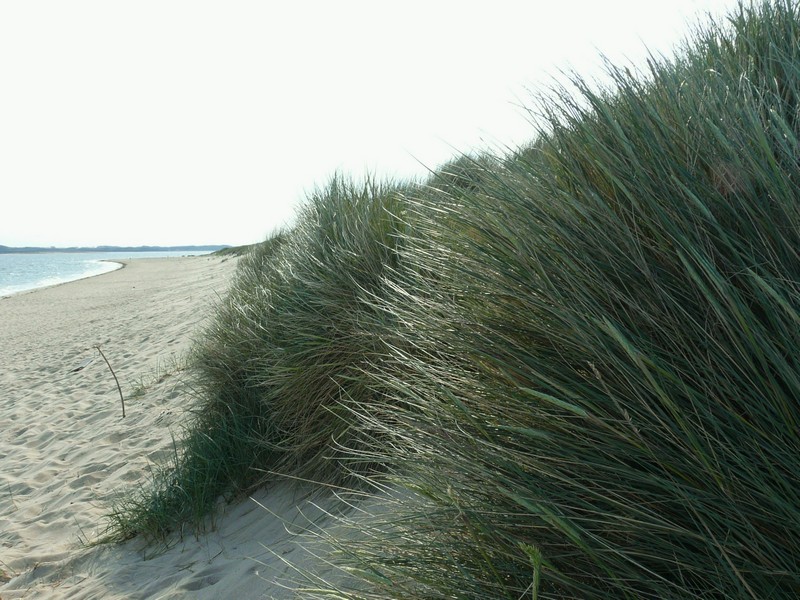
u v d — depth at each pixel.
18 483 4.89
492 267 1.74
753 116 1.35
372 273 3.64
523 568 1.25
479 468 1.34
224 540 3.17
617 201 1.48
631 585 1.12
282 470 3.48
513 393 1.46
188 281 26.12
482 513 1.29
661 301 1.28
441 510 1.45
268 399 3.78
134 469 4.62
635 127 1.64
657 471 1.15
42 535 3.89
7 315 22.08
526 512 1.26
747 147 1.31
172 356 8.16
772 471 0.98
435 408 1.64
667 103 1.76
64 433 6.01
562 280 1.49
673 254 1.33
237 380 4.20
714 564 1.02
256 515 3.28
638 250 1.37
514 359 1.50
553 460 1.26
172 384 6.53
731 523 1.02
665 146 1.52
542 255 1.57
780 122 1.26
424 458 1.56
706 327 1.21
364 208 4.38
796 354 1.03
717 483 1.01
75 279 49.00
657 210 1.36
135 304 19.53
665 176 1.45
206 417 4.23
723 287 1.09
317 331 3.57
